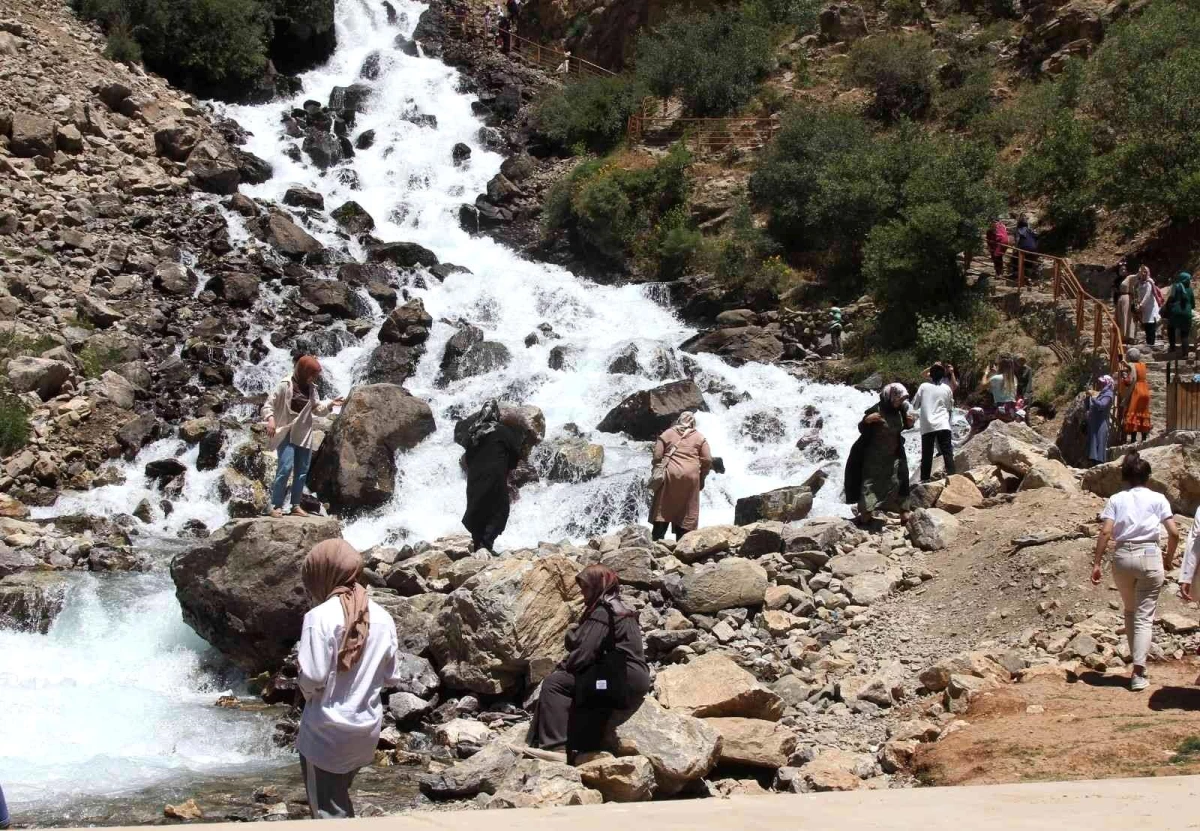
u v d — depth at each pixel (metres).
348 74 37.78
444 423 19.17
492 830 4.34
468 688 9.48
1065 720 7.79
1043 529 11.26
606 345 22.45
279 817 7.25
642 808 5.15
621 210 29.52
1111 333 19.88
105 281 22.28
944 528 11.99
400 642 10.34
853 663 9.70
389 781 7.99
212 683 10.52
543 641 9.51
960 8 36.31
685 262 28.39
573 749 7.54
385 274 25.53
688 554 11.72
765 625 10.53
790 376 22.81
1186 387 16.09
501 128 36.09
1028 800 5.36
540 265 29.61
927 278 23.84
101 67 29.64
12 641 10.77
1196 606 9.63
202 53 32.41
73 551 13.60
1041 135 28.61
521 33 43.66
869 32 36.47
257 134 31.67
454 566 11.50
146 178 25.97
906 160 26.45
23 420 17.20
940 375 14.78
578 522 16.20
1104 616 9.48
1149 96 23.94
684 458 12.76
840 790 7.31
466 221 30.83
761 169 29.00
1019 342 22.12
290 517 10.63
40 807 7.37
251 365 20.91
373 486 16.28
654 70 35.34
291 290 23.80
